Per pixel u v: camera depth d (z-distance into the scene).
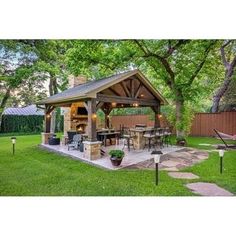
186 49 12.94
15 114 20.81
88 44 11.95
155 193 5.66
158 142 11.67
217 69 17.42
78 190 5.93
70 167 8.06
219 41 13.98
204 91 14.17
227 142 13.63
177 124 12.50
